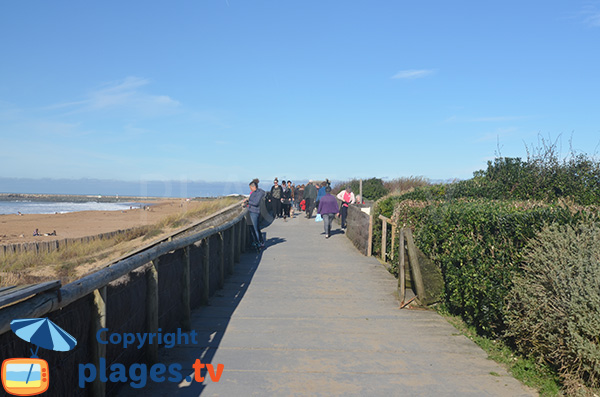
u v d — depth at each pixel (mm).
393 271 10859
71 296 3227
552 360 4895
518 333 5352
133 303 4684
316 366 5285
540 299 4895
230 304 8109
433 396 4527
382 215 13156
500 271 5641
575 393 4336
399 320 7254
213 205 20625
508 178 11398
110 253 13750
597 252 4578
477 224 6371
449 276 7270
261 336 6348
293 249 14727
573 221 5035
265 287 9500
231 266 10727
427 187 12008
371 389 4676
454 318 7379
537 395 4566
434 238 8141
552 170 10750
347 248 15031
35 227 28406
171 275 6012
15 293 2680
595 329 4246
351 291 9211
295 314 7516
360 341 6211
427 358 5586
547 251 4918
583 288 4434
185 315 6488
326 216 17422
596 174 10078
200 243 7934
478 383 4848
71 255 13914
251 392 4559
